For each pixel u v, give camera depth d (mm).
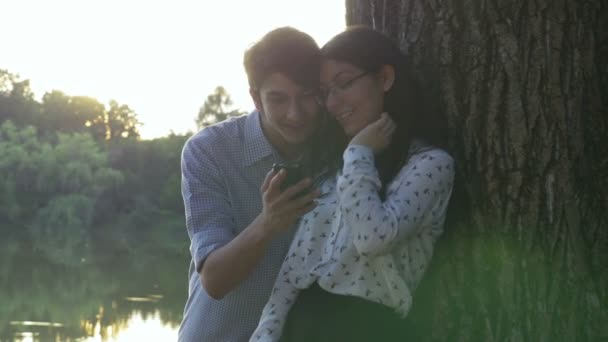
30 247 38844
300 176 2479
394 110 2594
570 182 2652
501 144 2676
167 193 66875
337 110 2588
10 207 52688
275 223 2484
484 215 2697
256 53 2744
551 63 2648
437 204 2500
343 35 2576
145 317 18859
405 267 2480
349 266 2471
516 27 2664
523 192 2664
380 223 2354
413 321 2660
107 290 23469
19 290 22812
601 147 2723
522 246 2662
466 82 2723
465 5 2715
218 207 2873
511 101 2664
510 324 2664
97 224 59125
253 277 2898
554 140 2648
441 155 2516
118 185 60938
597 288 2684
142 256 37531
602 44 2729
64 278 26047
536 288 2654
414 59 2816
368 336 2455
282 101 2746
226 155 2951
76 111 88688
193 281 3037
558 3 2650
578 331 2656
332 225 2566
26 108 83625
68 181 57062
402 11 2855
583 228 2680
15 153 56125
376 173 2441
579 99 2674
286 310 2604
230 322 2910
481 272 2693
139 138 88625
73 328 17203
